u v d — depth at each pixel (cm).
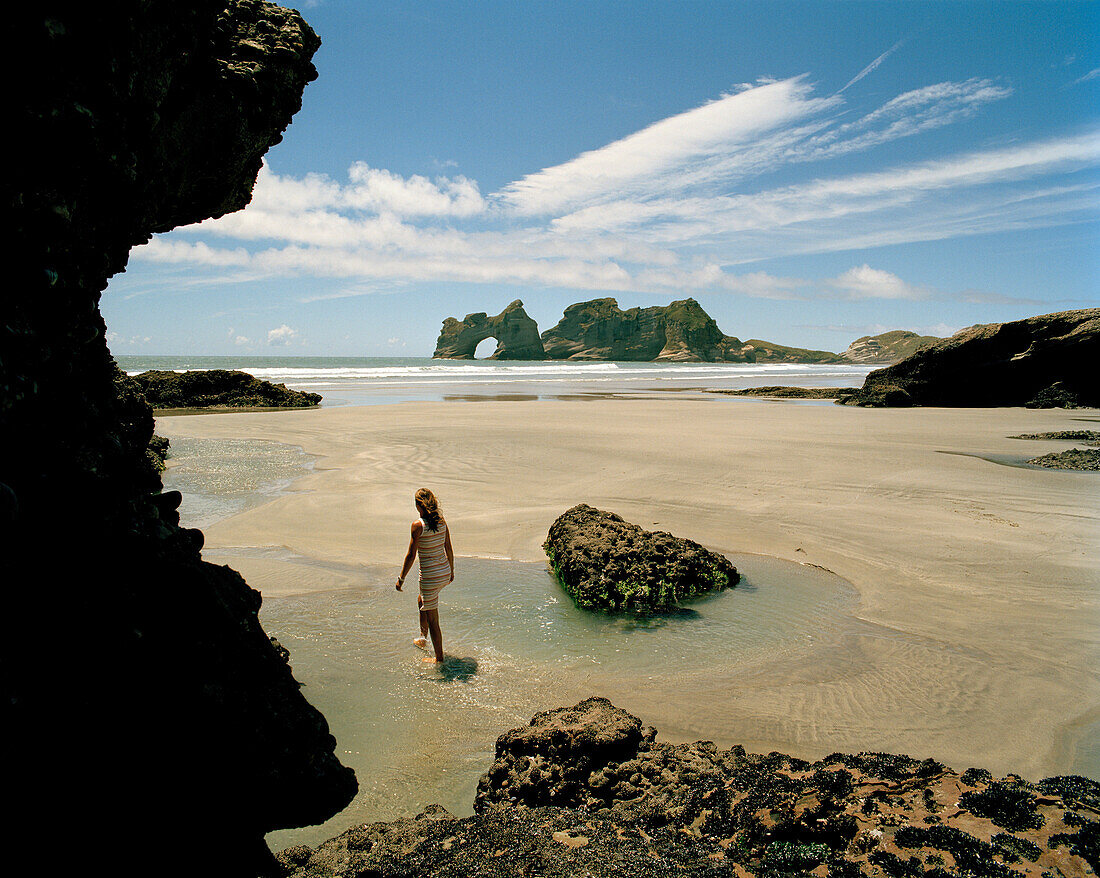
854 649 604
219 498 1223
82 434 239
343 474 1412
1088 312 3017
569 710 442
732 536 955
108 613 224
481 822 327
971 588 744
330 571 826
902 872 248
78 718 208
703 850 288
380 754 440
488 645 615
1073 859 242
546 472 1387
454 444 1756
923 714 488
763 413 2727
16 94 210
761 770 357
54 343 229
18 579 198
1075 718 480
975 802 282
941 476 1309
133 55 253
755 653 599
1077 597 710
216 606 267
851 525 988
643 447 1684
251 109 399
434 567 586
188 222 459
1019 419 2481
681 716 488
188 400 3014
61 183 229
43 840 194
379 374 6512
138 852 221
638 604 703
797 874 258
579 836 305
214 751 246
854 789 309
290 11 443
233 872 251
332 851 314
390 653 595
